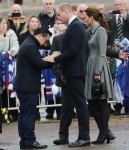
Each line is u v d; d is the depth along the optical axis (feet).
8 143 88.12
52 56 83.20
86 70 83.66
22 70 82.94
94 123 102.32
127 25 108.47
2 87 103.96
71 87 83.20
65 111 85.76
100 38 84.17
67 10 82.48
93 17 84.99
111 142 86.33
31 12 208.03
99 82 84.17
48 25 110.83
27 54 82.53
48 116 107.34
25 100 83.15
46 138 91.09
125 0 108.88
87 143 83.82
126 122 102.22
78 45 81.76
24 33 104.73
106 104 85.35
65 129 86.07
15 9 110.32
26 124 83.15
